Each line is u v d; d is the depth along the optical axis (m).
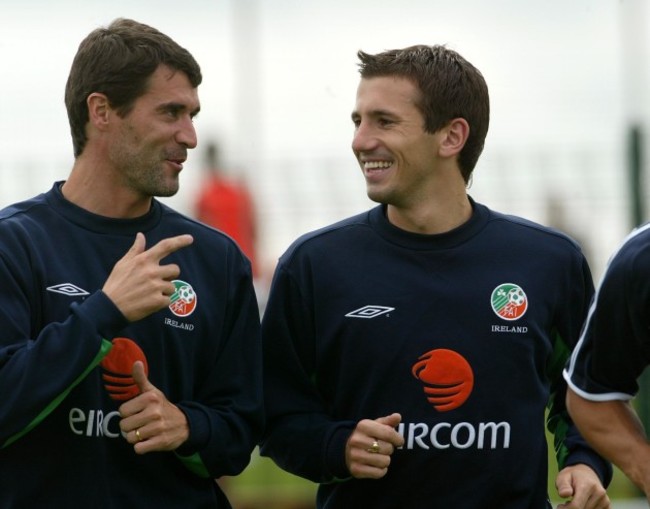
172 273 14.67
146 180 15.32
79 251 15.39
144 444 14.76
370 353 16.23
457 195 16.64
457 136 16.45
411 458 16.09
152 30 15.42
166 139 15.28
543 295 16.53
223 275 16.09
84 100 15.36
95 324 14.37
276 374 16.83
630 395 15.48
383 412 16.17
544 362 16.61
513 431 16.17
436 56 16.44
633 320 14.80
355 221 16.89
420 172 16.28
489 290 16.34
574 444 16.86
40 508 14.97
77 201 15.60
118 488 15.26
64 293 15.16
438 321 16.23
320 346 16.50
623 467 15.32
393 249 16.50
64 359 14.34
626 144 32.75
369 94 16.30
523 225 16.92
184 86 15.38
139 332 15.38
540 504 16.45
